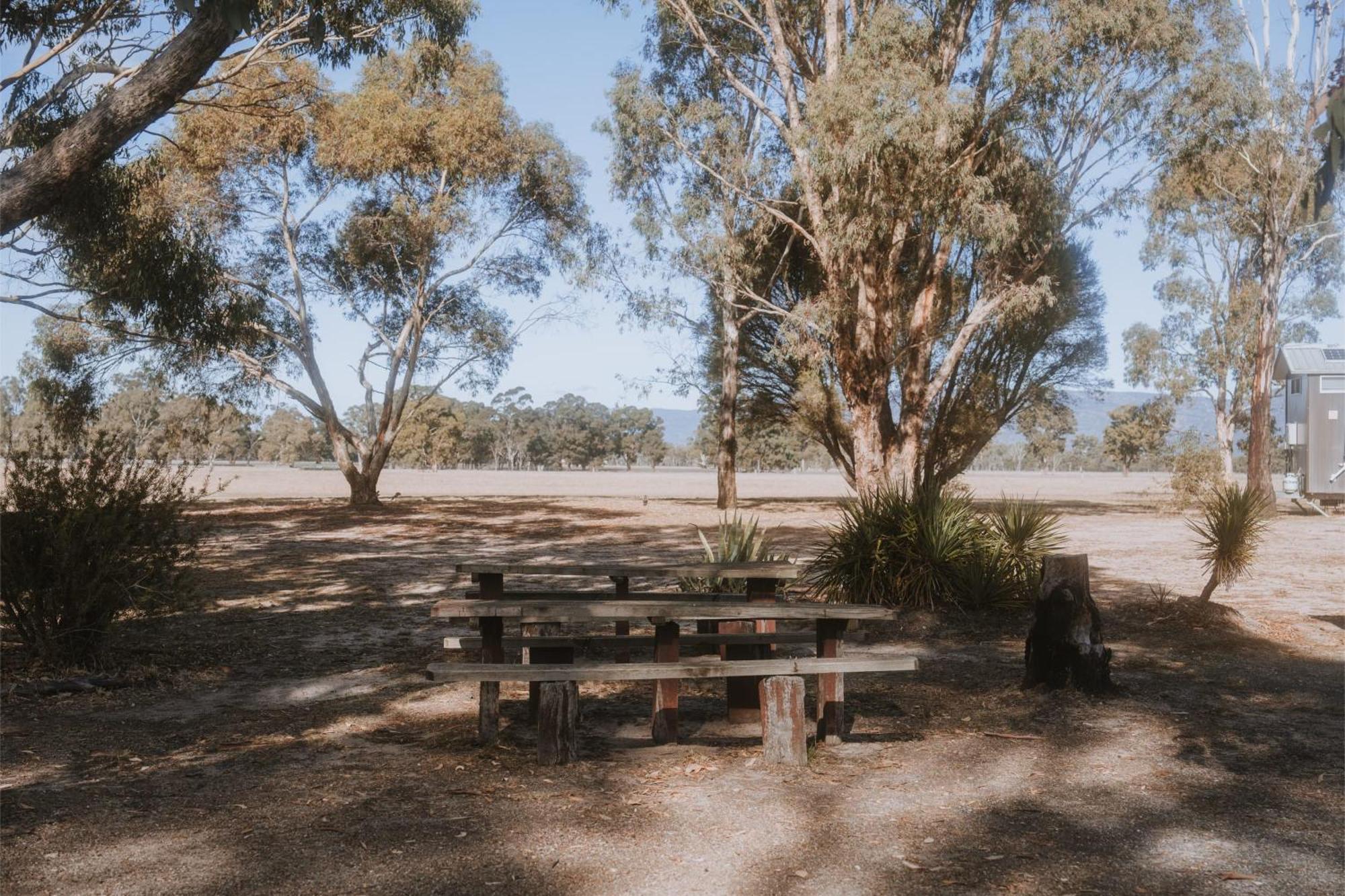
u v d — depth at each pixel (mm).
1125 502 45125
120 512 7801
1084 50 25219
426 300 36156
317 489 57312
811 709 6930
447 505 38094
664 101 29656
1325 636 9883
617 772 5297
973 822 4531
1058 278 30703
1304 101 32344
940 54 26281
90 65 13438
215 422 38281
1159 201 41375
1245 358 49031
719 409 37125
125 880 3787
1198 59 25688
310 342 34938
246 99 27078
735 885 3785
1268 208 35125
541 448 160375
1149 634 9906
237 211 32000
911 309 30438
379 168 32875
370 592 13492
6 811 4578
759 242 30453
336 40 13789
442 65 20766
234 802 4742
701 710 6980
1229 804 4816
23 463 7656
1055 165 25984
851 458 33875
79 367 30312
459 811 4617
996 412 33250
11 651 8188
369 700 7117
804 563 15297
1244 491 11023
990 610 10742
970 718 6652
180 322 18547
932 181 23172
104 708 6793
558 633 6488
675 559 18094
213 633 10008
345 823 4438
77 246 16953
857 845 4223
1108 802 4844
